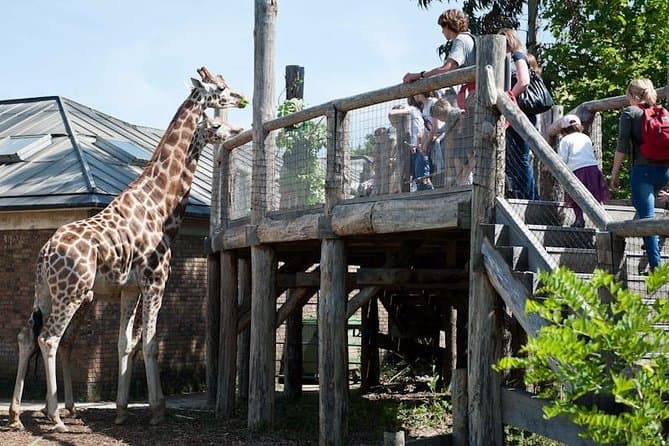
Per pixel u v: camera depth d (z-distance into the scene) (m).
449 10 8.88
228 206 12.73
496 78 7.61
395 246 11.34
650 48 18.61
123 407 11.70
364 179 9.36
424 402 13.17
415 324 15.58
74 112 18.75
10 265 15.09
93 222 11.45
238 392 13.61
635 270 7.46
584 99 18.11
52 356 10.98
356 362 18.34
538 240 7.34
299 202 10.57
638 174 7.35
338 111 9.62
